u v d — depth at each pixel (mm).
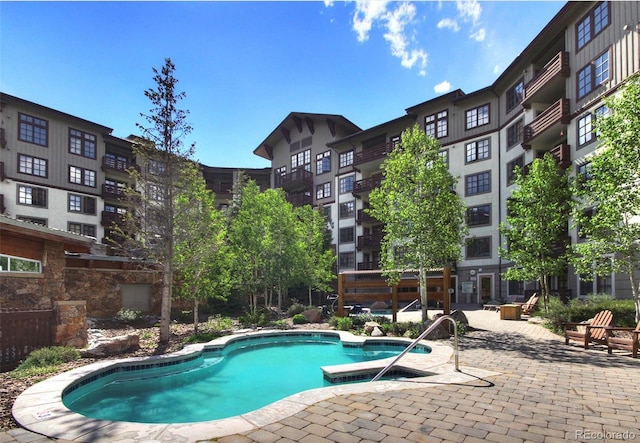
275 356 10750
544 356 8188
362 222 32906
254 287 18891
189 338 11648
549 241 16328
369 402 4953
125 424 4266
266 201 21391
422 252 13305
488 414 4473
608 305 12711
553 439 3746
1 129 26266
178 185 12469
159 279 18375
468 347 9352
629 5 15633
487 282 25781
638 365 7273
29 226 9977
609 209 10875
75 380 6520
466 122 27656
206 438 3846
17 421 4414
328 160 36812
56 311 9227
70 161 30094
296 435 3891
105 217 31578
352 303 26359
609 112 15133
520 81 23734
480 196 26406
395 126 31469
